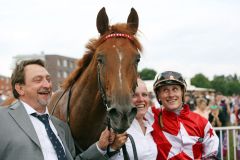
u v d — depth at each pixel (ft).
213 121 33.73
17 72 8.89
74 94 11.82
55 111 12.73
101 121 11.51
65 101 12.34
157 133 11.07
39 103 8.77
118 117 8.96
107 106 9.71
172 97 11.07
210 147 11.13
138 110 10.70
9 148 8.09
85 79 11.37
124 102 9.02
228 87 222.07
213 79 232.73
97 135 11.73
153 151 10.46
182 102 11.35
